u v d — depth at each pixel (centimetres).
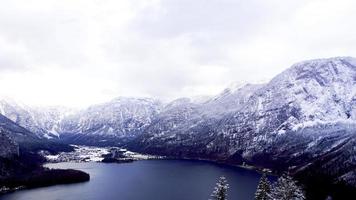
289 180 12238
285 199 11600
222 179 12612
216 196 12444
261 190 12875
